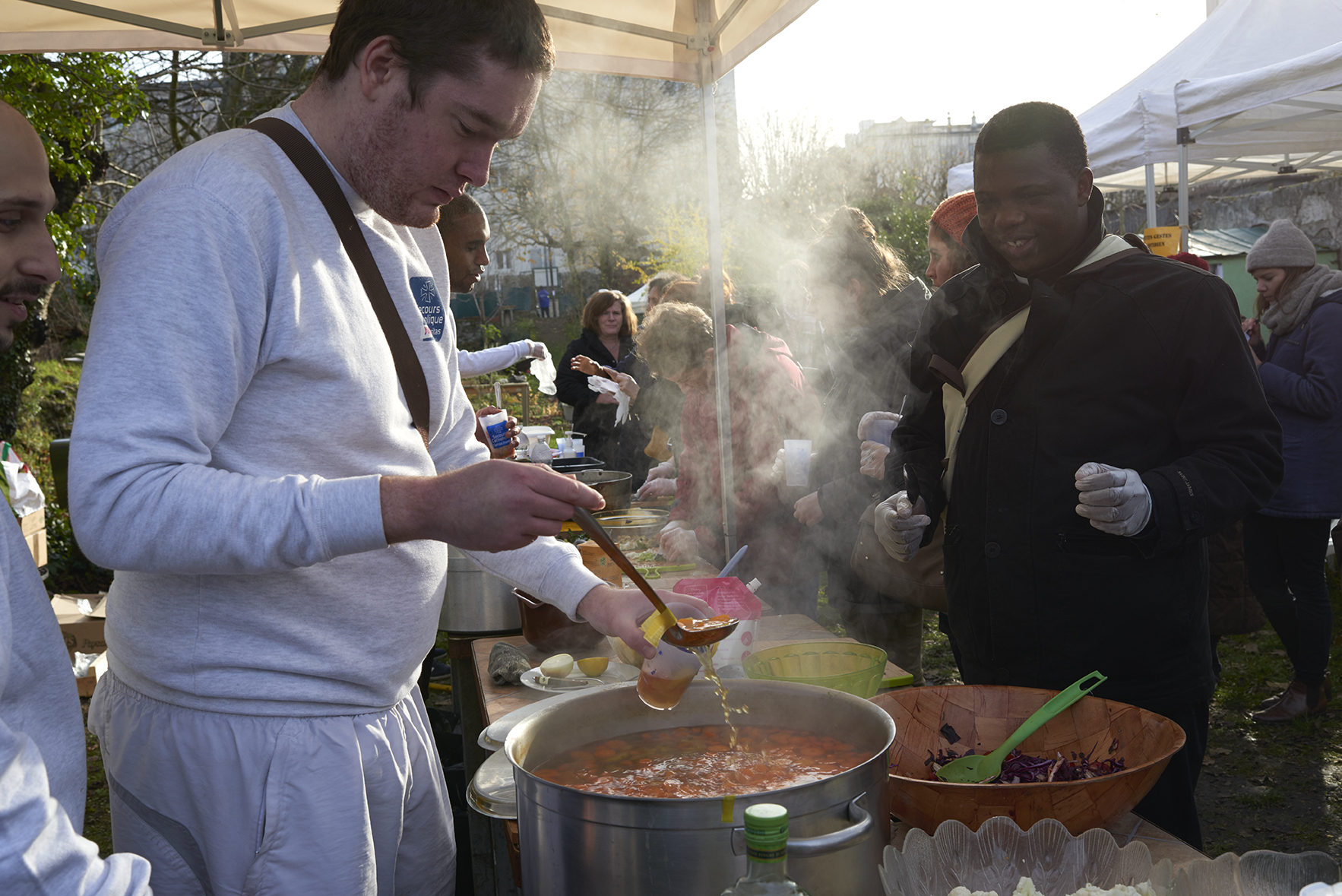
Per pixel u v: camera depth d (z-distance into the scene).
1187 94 4.76
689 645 1.13
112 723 1.19
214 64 9.28
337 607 1.14
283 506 0.93
